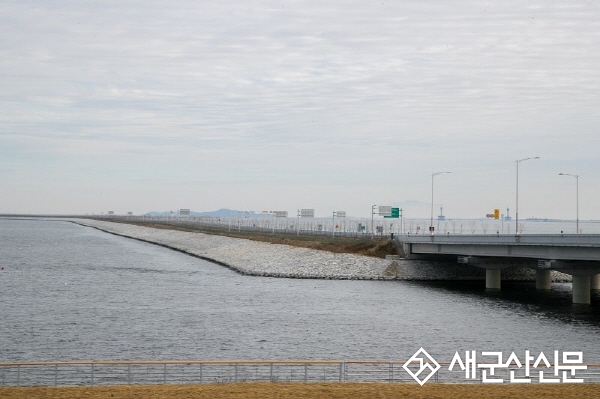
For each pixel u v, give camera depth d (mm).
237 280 113562
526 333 66250
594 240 78000
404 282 112062
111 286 102750
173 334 65000
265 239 177875
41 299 87500
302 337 64125
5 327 67562
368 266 121812
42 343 60531
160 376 49594
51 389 38031
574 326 70125
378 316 76125
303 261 130875
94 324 69812
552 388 40969
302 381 44000
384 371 46812
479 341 62719
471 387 40844
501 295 95750
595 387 41375
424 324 71250
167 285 104875
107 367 52531
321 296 92938
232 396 37281
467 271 118500
